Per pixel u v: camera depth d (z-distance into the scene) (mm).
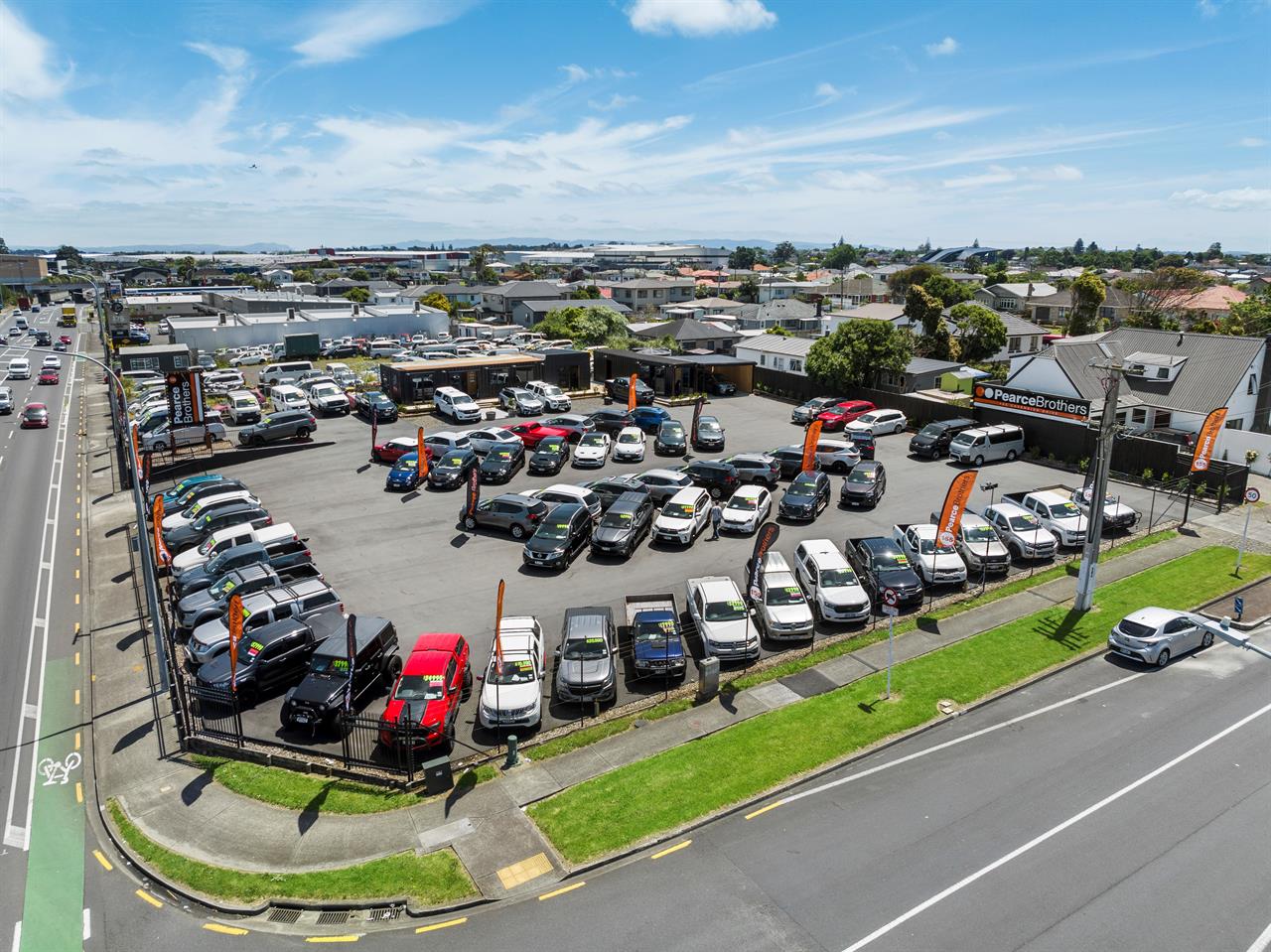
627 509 32250
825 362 57875
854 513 35594
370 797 17359
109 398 68188
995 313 80062
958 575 27656
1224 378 45125
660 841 15883
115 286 144500
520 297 119062
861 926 13500
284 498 38062
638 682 22188
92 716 21016
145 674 23078
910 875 14719
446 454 42156
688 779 17734
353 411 56781
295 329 88125
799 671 22531
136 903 14664
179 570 28609
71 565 31406
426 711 18891
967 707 20719
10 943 13727
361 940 13648
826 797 17188
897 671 22406
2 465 46938
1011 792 17172
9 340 106938
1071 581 28547
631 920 13820
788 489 35688
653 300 144625
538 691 19922
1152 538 32344
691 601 25484
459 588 27906
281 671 21812
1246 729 19531
